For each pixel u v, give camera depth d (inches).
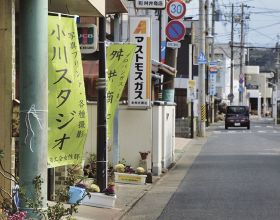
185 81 1908.2
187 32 2105.1
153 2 618.2
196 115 1653.5
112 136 604.7
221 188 553.6
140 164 631.8
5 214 265.6
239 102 3376.0
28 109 263.7
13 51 318.0
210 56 2549.2
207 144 1231.5
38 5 264.2
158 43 1061.8
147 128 637.9
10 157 314.7
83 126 303.1
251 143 1237.1
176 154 971.9
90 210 419.5
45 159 268.4
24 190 265.0
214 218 402.9
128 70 493.4
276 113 2568.9
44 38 266.1
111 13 557.9
